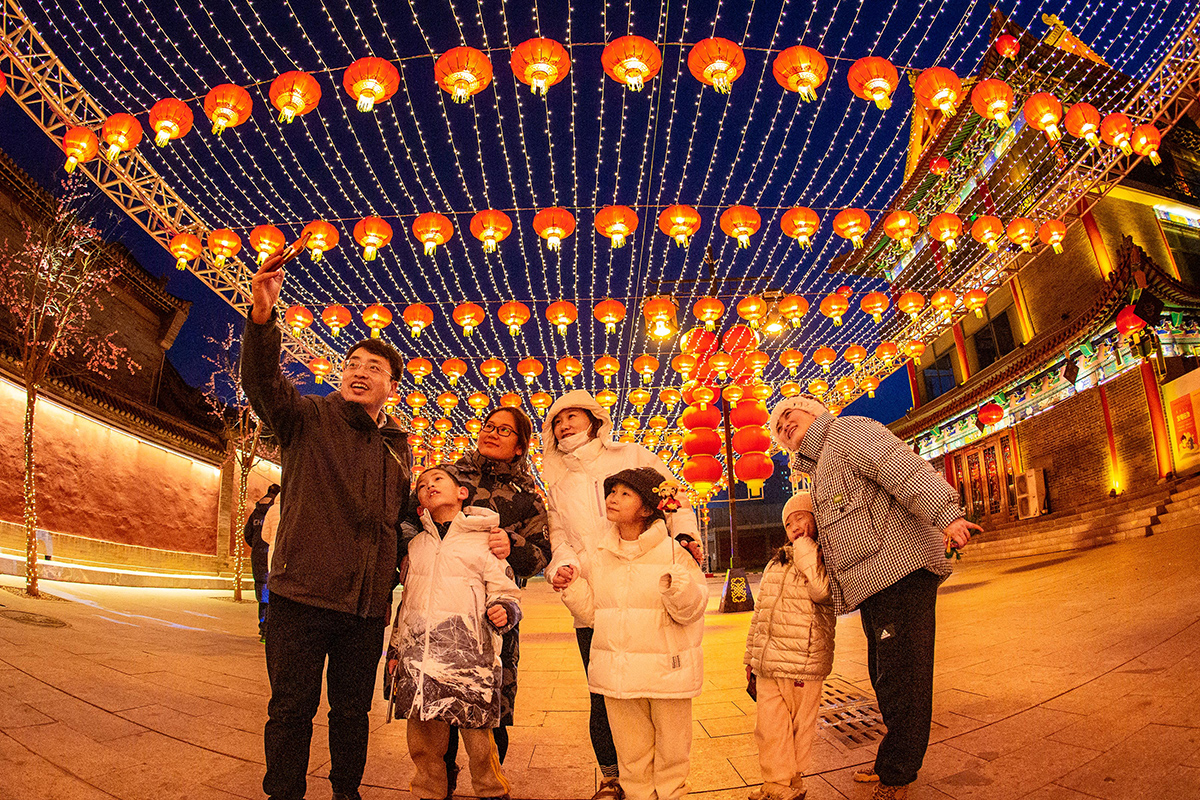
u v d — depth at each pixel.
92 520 13.72
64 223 11.63
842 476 3.02
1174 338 12.88
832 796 2.82
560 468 3.54
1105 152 11.39
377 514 2.74
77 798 2.57
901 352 14.15
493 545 2.85
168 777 2.87
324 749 3.53
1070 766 2.75
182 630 7.42
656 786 2.60
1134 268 12.06
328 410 2.81
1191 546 7.96
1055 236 8.48
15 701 3.50
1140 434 12.77
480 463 3.42
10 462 11.73
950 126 15.38
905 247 8.43
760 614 3.04
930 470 2.79
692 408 9.95
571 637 7.95
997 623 6.30
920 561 2.79
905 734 2.64
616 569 2.76
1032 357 14.82
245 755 3.21
